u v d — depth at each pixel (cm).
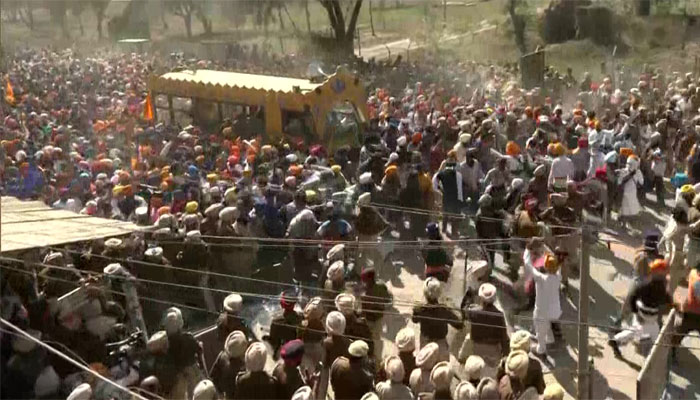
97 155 2180
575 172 1900
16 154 1966
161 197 1658
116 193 1606
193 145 2158
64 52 4931
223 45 4956
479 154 1938
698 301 1177
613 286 1500
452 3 5750
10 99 3172
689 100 2730
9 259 994
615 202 1838
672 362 1227
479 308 1077
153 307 1189
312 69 2600
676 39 4481
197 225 1380
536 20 5150
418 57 4716
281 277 1424
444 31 5331
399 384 870
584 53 4444
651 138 2003
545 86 3506
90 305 1019
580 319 1092
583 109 2744
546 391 866
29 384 870
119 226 1250
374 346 1084
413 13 5703
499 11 5506
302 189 1627
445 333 1085
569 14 4775
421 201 1717
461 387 842
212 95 2405
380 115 2466
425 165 2064
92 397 914
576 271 1526
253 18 5712
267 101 2281
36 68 4094
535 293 1272
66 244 1112
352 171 2173
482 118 2192
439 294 1086
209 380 905
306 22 5891
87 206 1550
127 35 5656
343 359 901
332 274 1180
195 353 984
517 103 2944
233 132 2331
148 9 5694
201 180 1762
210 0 5694
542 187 1677
